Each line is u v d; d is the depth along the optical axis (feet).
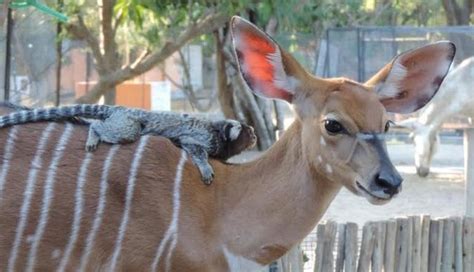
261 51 23.94
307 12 92.48
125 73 68.95
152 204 22.93
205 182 23.79
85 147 23.31
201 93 152.76
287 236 23.89
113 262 22.76
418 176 74.74
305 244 35.86
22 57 76.64
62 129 23.62
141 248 22.76
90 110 24.02
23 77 77.77
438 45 24.39
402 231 34.45
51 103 79.46
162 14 67.77
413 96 24.77
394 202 62.54
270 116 89.20
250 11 79.30
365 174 22.34
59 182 22.89
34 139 23.35
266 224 23.82
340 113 22.70
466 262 35.45
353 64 82.99
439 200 63.52
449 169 79.46
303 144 23.57
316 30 99.45
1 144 23.22
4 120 23.41
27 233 22.66
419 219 34.71
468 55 80.07
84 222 22.72
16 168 23.00
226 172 24.35
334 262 33.60
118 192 22.91
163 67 127.34
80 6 73.61
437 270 35.22
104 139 23.43
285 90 23.79
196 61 152.66
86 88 104.88
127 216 22.81
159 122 24.13
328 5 116.88
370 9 139.85
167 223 22.89
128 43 101.60
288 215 23.79
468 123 74.08
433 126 74.23
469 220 35.40
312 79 23.70
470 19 126.93
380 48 82.43
